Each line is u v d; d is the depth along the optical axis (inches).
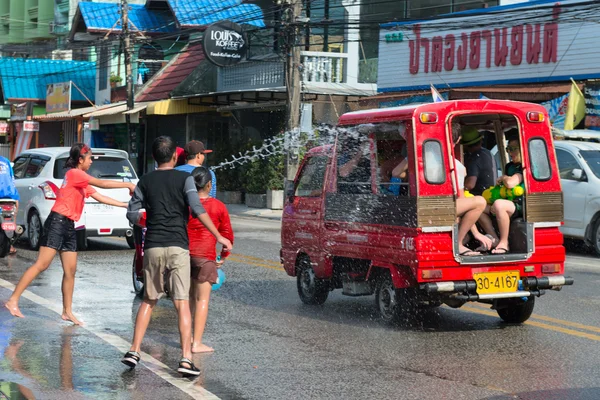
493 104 402.0
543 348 363.9
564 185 746.8
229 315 441.7
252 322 422.6
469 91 1087.6
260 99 1346.0
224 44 1284.4
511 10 1032.2
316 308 463.8
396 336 388.8
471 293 392.2
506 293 394.6
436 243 382.0
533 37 1060.5
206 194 353.1
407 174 398.3
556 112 956.0
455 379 310.5
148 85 1801.2
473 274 390.0
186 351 312.2
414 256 381.7
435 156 385.7
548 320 428.8
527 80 1069.1
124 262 652.7
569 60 1019.3
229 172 1457.9
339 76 1378.0
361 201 422.0
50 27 2357.3
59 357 337.4
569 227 742.5
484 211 421.7
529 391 294.0
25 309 442.6
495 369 325.7
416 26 1216.2
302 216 473.7
